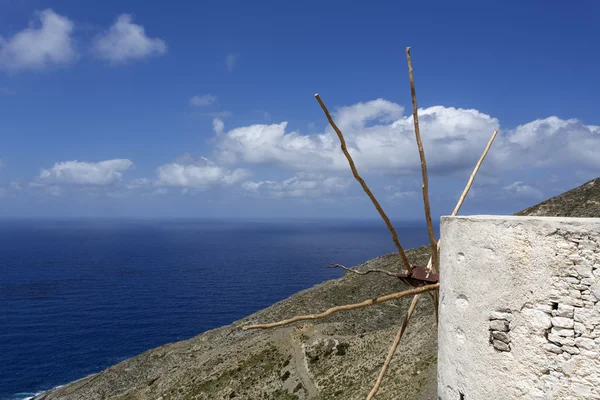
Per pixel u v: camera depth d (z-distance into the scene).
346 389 28.25
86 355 78.50
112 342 86.25
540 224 5.68
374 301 7.30
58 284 150.50
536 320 5.69
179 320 104.38
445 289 7.07
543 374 5.62
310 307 55.72
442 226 7.24
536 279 5.70
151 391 45.81
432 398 19.88
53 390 60.78
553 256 5.55
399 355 28.28
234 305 121.75
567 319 5.44
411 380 23.56
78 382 60.47
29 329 93.75
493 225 6.18
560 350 5.49
